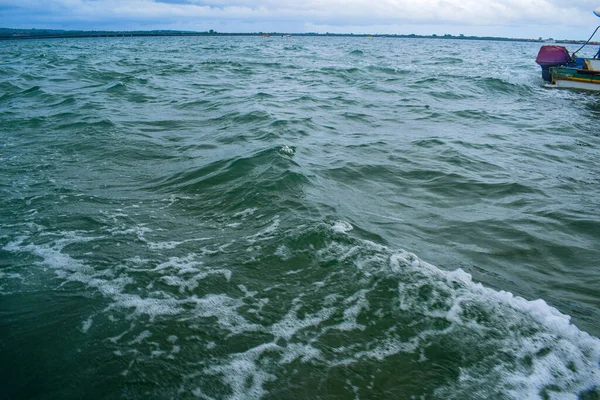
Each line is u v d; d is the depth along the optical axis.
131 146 8.46
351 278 4.03
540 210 5.97
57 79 19.83
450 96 17.03
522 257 4.69
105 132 9.52
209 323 3.44
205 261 4.34
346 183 6.83
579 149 9.38
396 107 14.23
